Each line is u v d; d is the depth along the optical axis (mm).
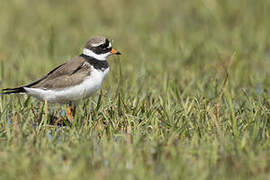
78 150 9539
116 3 27312
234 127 10508
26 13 25047
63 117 11578
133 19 24219
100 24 23375
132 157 9195
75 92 11641
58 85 11531
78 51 16250
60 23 23328
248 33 21062
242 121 11234
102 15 25234
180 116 11406
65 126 11508
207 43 19500
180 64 17203
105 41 11953
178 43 19062
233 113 11188
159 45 19625
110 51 12047
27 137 10578
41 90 11594
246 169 8961
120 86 13703
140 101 12734
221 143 9914
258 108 11695
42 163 9023
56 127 11055
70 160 9016
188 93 13875
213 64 16797
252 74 15609
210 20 23438
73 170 8656
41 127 11109
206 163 9148
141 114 11820
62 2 27438
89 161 9156
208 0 24297
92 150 9539
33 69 16297
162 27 23188
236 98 13602
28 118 11234
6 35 21500
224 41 20328
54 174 8594
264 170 8930
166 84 13766
